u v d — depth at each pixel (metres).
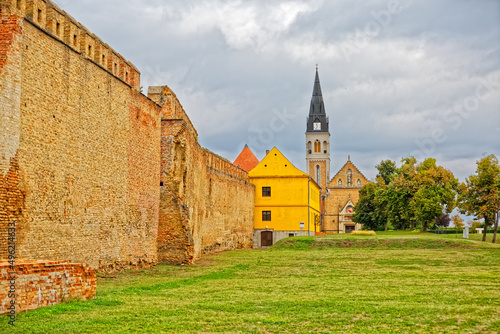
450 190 81.31
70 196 21.92
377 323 14.39
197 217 41.03
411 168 91.00
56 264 16.08
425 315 15.41
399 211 89.38
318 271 31.41
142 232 30.72
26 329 12.82
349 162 136.75
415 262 37.94
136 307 16.34
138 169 30.06
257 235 74.38
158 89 35.78
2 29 18.05
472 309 16.41
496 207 58.53
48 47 20.33
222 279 26.47
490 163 59.81
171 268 31.48
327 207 134.00
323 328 13.83
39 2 19.97
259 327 13.87
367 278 27.16
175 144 35.06
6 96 17.77
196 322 14.33
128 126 28.53
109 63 26.45
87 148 23.56
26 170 18.81
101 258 25.16
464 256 40.72
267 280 25.98
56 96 20.88
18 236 18.33
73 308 15.46
